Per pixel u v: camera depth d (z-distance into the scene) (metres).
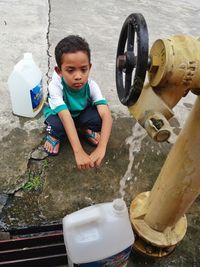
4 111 1.75
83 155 1.39
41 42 2.26
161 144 1.73
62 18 2.57
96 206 1.07
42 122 1.73
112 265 1.11
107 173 1.56
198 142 0.92
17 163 1.53
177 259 1.31
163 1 3.21
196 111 0.90
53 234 1.30
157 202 1.14
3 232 1.31
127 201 1.47
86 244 1.03
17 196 1.42
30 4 2.66
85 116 1.58
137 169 1.60
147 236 1.21
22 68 1.60
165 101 0.80
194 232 1.40
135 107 0.83
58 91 1.48
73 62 1.32
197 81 0.77
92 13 2.73
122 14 2.80
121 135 1.74
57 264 1.25
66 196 1.45
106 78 2.10
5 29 2.32
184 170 0.99
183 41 0.76
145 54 0.73
